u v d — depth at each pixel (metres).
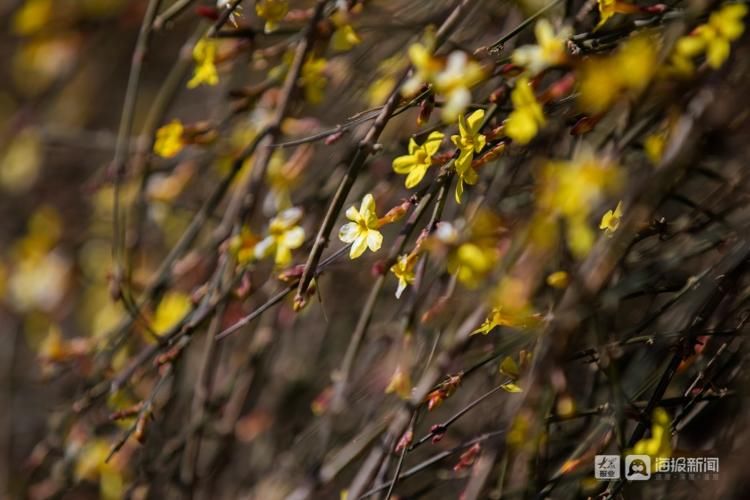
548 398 1.07
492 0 1.18
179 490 1.23
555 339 1.05
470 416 1.24
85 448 1.29
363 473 1.10
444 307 1.11
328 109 1.29
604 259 1.03
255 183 1.19
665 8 1.07
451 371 1.16
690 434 1.16
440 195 1.09
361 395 1.25
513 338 1.12
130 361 1.30
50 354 1.28
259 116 1.27
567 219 1.08
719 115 1.09
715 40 1.03
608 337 1.12
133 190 1.33
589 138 1.13
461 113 1.06
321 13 1.15
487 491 1.14
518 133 1.04
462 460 1.11
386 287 1.33
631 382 1.12
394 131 1.26
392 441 1.09
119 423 1.27
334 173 1.25
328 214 1.09
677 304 1.14
